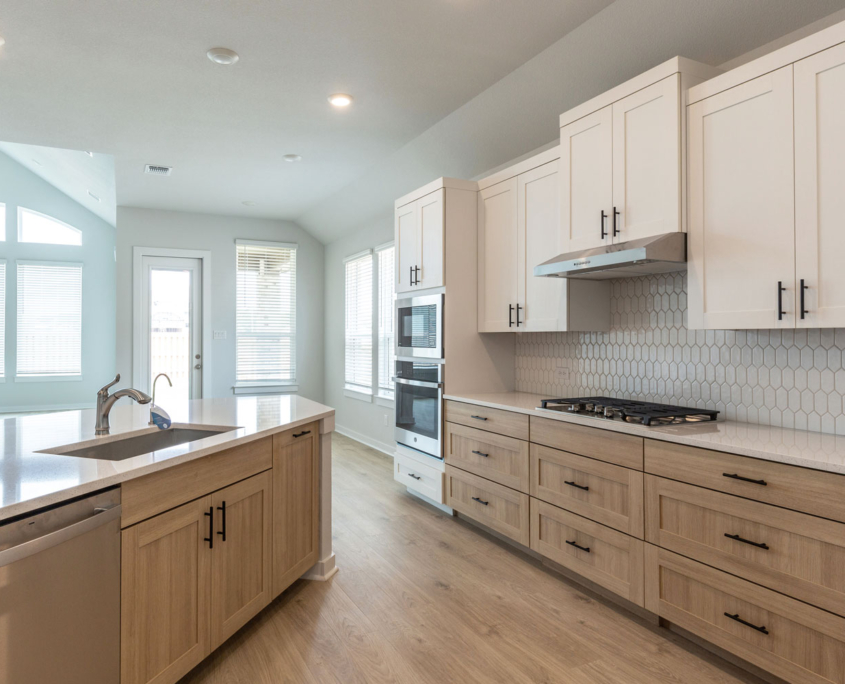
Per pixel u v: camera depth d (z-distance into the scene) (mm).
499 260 3574
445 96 3451
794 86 1888
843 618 1608
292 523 2527
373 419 6168
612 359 3160
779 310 1929
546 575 2824
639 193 2424
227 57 2947
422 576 2809
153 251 6641
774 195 1951
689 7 2307
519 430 3014
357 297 6582
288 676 1960
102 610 1481
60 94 3449
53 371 8797
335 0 2461
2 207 8578
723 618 1957
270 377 7250
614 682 1923
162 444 2346
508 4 2484
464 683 1922
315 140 4266
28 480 1435
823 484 1654
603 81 2879
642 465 2271
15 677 1235
